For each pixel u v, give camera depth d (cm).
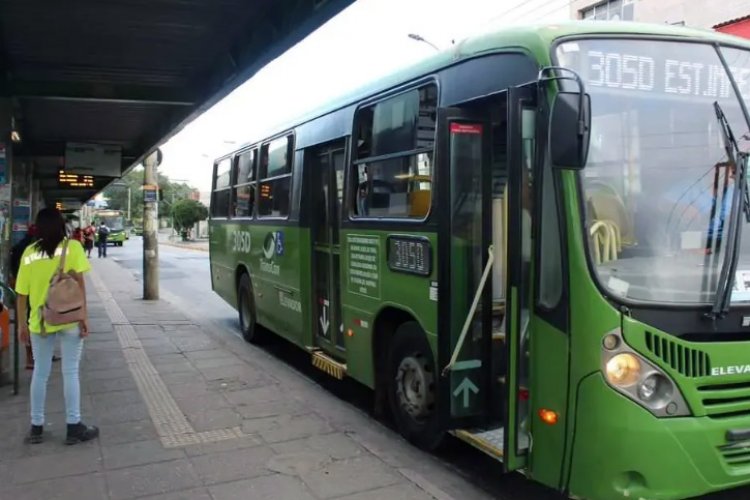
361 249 593
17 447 516
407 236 510
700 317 347
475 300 436
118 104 1255
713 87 388
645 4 2180
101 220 5881
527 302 379
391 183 549
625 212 358
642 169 366
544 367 369
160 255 4022
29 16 788
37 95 1102
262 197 917
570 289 351
